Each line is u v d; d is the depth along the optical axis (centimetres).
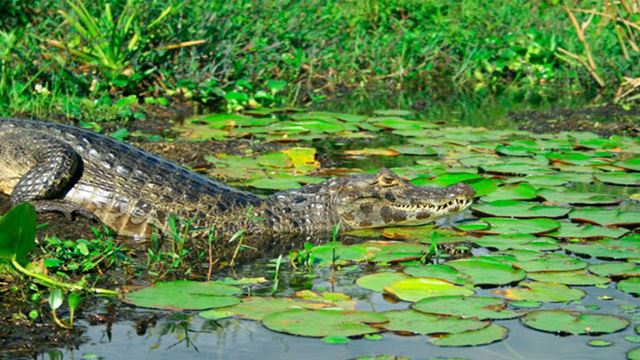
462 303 671
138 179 888
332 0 1906
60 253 759
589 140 1211
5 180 906
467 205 909
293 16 1745
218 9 1628
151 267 768
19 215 668
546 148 1173
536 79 1755
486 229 857
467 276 732
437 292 699
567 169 1071
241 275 754
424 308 662
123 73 1437
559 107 1491
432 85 1725
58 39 1481
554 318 648
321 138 1253
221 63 1526
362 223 900
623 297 697
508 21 1916
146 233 873
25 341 617
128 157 905
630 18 1634
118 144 920
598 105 1492
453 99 1586
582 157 1119
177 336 628
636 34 1678
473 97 1605
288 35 1686
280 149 1180
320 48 1711
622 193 985
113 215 875
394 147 1180
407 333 629
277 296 698
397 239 857
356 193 894
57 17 1522
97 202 877
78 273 742
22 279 704
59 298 639
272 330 631
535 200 958
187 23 1538
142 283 727
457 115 1436
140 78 1431
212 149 1166
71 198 883
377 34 1833
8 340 618
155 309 674
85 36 1431
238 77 1563
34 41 1429
